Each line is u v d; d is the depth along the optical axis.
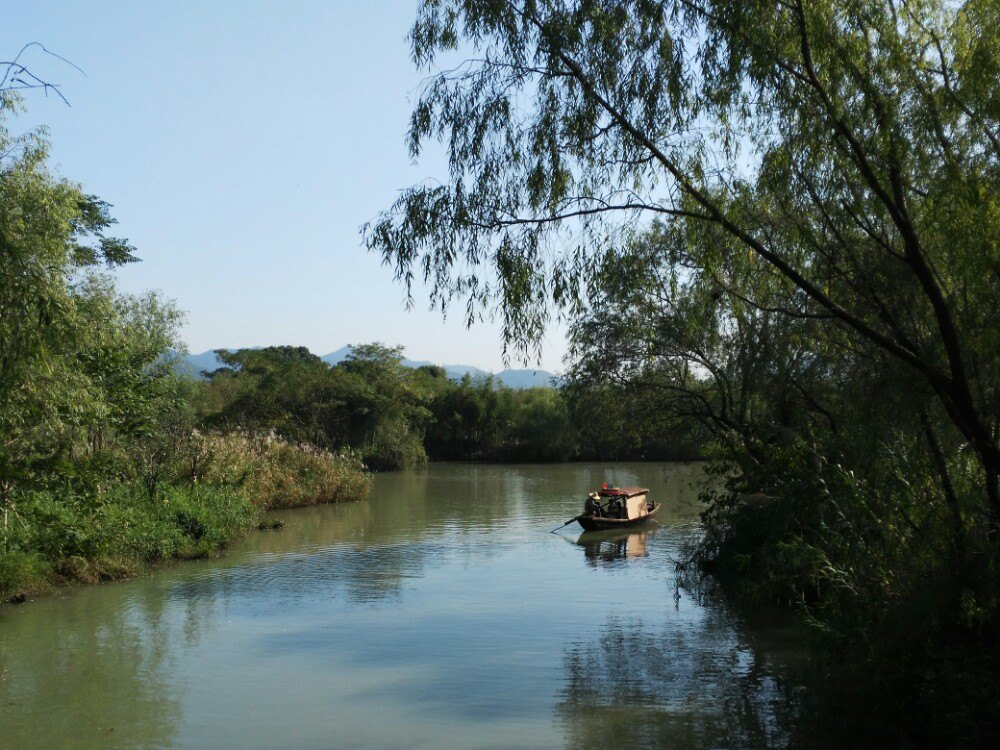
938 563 8.87
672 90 8.20
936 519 9.10
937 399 9.14
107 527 18.95
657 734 9.40
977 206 7.80
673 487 43.00
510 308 8.20
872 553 9.60
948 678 7.58
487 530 27.27
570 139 8.35
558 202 8.34
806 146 8.41
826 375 12.20
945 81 8.46
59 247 12.88
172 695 10.86
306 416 59.28
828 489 10.72
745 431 17.55
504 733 9.51
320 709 10.32
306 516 31.28
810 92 8.19
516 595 17.09
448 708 10.34
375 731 9.56
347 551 22.80
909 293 9.06
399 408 63.25
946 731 7.53
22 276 10.27
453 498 38.50
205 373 86.94
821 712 8.80
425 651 12.90
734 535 18.58
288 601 16.50
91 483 15.79
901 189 8.29
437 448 73.00
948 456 9.43
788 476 12.54
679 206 8.51
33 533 17.39
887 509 9.60
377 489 43.59
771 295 10.16
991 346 7.85
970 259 7.81
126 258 29.38
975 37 8.34
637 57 8.35
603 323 21.16
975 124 8.29
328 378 61.34
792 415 16.02
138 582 18.34
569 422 26.00
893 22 8.29
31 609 15.73
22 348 10.44
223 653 12.83
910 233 8.06
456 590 17.61
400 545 23.95
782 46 8.26
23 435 14.71
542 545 24.02
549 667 12.07
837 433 12.23
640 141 8.29
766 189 8.80
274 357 86.00
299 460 36.12
